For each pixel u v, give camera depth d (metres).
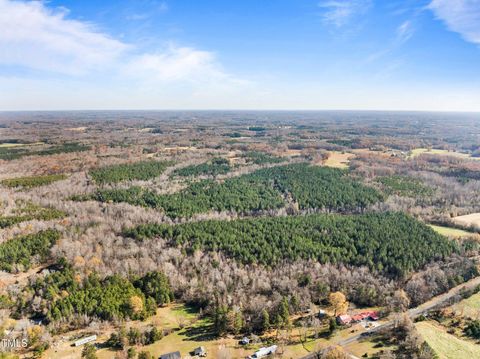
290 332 114.12
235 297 130.75
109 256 159.12
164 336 113.12
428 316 122.38
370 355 103.00
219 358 100.62
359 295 133.12
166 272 146.38
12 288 134.38
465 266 150.12
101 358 102.69
